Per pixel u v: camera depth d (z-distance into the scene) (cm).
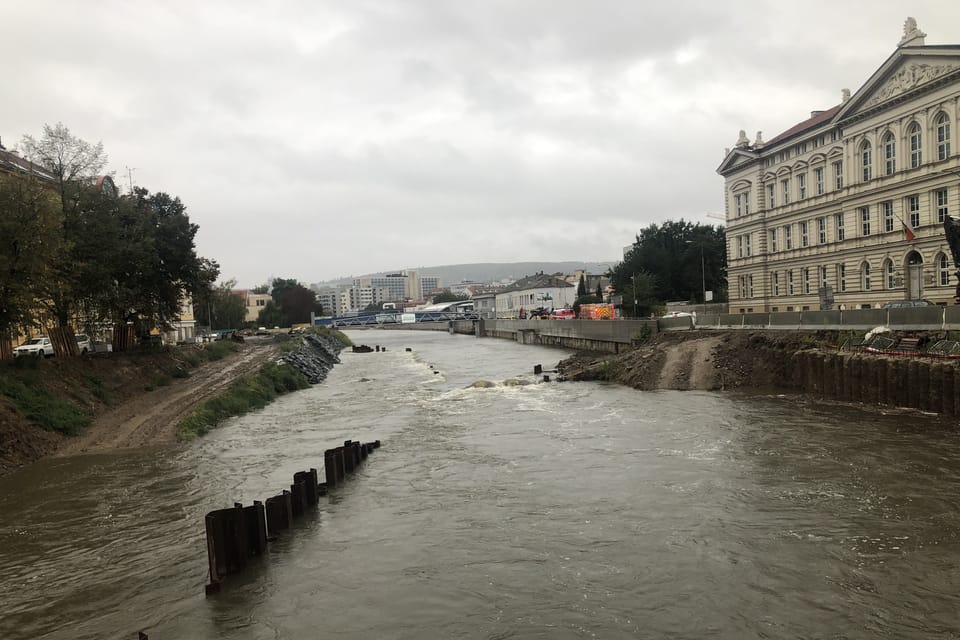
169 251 4941
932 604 1134
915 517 1520
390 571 1386
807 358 3344
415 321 18300
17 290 3125
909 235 4697
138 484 2112
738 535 1473
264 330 12662
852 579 1238
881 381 2875
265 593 1304
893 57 4788
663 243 10412
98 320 4384
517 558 1418
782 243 6744
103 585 1366
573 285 15200
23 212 3136
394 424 3108
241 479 2147
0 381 2859
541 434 2684
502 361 6869
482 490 1927
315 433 2955
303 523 1714
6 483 2170
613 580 1288
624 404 3362
